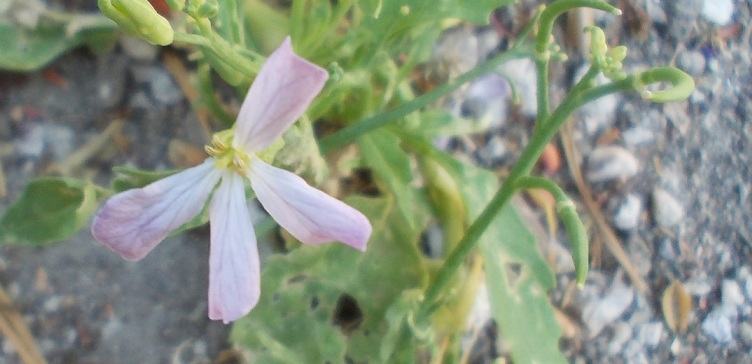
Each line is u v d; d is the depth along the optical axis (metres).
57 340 0.10
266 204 0.07
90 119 0.11
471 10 0.09
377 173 0.10
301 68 0.06
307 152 0.08
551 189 0.08
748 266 0.12
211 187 0.07
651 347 0.12
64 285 0.10
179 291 0.10
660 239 0.12
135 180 0.08
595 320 0.12
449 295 0.10
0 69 0.10
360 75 0.09
